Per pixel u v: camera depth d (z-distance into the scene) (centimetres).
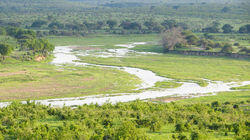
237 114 5288
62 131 3422
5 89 7388
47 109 5100
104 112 4944
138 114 4891
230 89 8219
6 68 10231
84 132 3503
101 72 10256
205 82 9094
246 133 3578
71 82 8475
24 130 3503
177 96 7269
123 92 7531
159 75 10106
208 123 4294
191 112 5216
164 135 3669
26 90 7388
